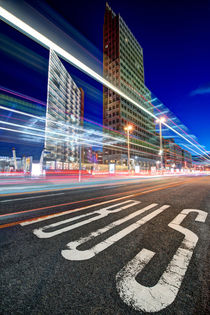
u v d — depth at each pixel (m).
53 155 60.34
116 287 1.58
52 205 5.21
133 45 83.81
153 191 8.71
